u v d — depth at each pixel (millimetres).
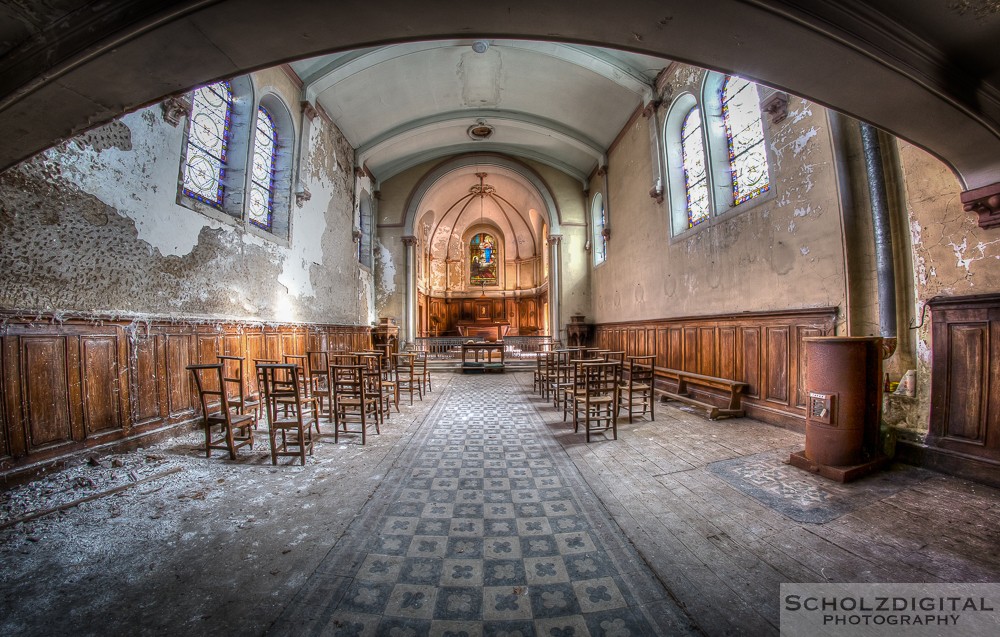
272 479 3695
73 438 3902
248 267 6684
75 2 1729
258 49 1985
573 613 1970
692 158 8180
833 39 1983
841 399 3645
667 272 8742
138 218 4617
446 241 23656
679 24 1969
